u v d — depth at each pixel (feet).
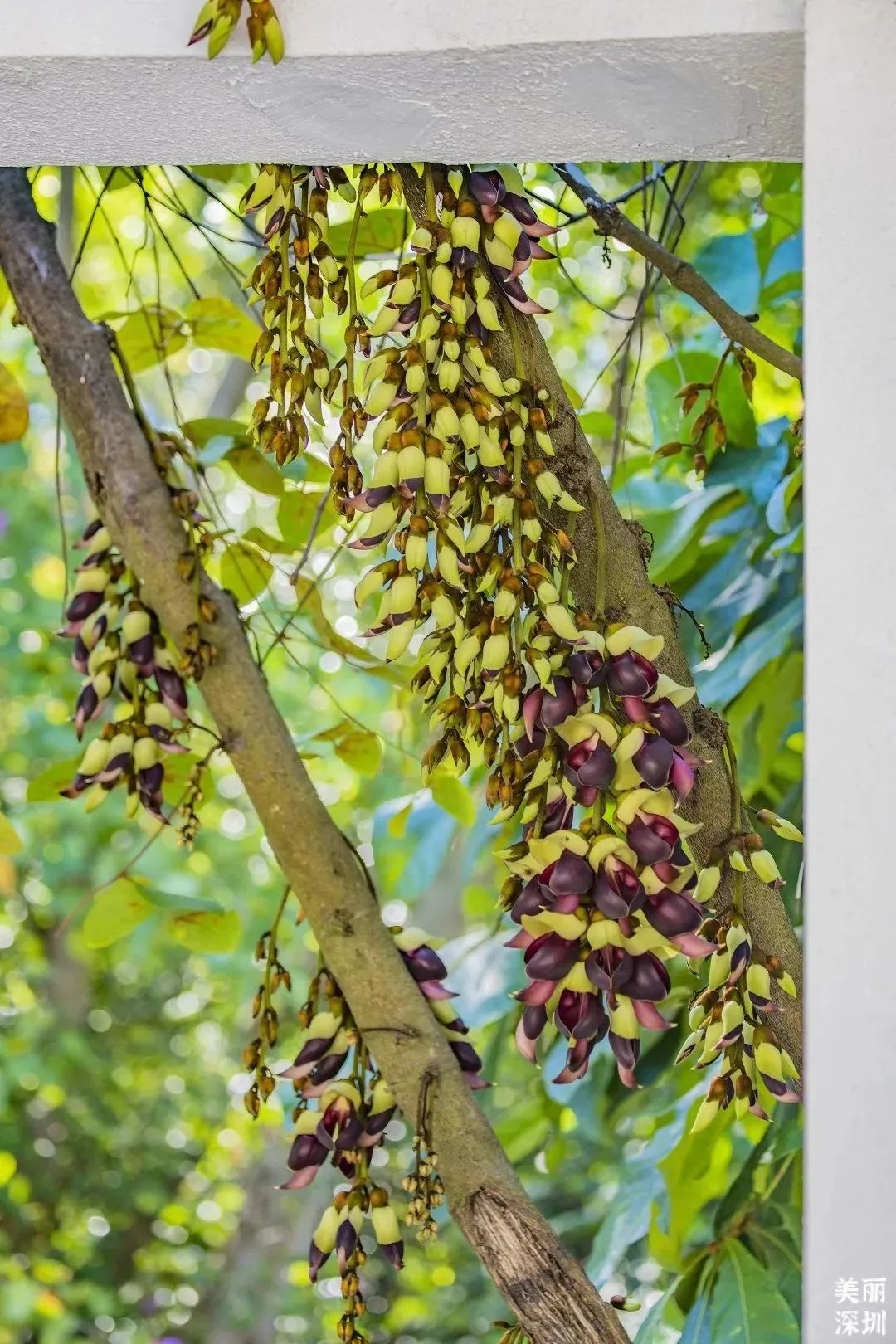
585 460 4.06
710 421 5.32
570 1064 3.53
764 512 7.34
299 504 6.07
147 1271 20.72
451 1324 20.03
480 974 8.01
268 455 6.07
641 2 3.42
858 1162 2.85
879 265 3.12
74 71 3.67
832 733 2.98
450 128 3.83
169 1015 23.08
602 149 3.95
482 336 3.87
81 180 8.86
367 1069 4.53
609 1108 8.53
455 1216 4.18
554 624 3.61
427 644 3.93
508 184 3.93
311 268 4.14
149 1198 21.17
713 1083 3.91
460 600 3.84
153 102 3.82
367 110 3.79
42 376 16.63
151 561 4.76
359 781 17.57
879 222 3.13
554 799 3.76
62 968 21.43
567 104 3.71
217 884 20.04
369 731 6.15
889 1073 2.86
